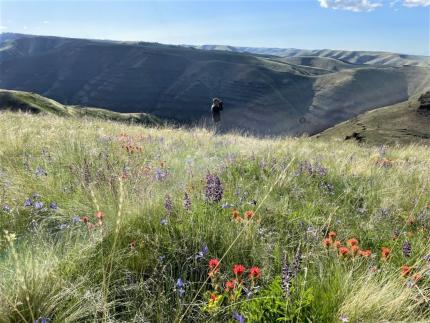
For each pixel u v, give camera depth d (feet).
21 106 311.06
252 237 13.08
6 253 11.76
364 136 326.44
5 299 8.95
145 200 14.67
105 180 17.48
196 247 12.59
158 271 11.45
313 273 11.61
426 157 43.09
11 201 15.79
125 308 10.19
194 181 18.88
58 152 24.30
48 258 10.55
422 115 374.43
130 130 45.91
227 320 9.69
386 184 23.30
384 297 9.87
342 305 9.64
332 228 15.90
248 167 24.39
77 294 9.60
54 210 15.11
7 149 25.54
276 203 17.52
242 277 11.48
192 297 10.66
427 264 11.81
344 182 23.13
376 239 15.20
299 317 9.45
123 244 12.30
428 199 20.77
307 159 29.89
